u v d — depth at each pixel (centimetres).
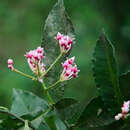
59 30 57
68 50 56
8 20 303
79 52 235
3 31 297
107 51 53
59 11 57
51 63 58
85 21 256
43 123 54
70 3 270
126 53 227
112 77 53
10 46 288
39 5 302
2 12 306
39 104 58
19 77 223
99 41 53
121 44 229
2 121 53
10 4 314
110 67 53
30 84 220
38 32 293
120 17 238
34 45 282
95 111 53
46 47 58
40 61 58
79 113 53
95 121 53
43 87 56
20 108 58
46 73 57
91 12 258
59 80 56
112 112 53
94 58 53
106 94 53
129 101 51
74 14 266
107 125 53
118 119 51
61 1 57
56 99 56
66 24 57
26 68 228
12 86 219
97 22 252
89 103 53
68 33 57
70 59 56
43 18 298
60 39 56
